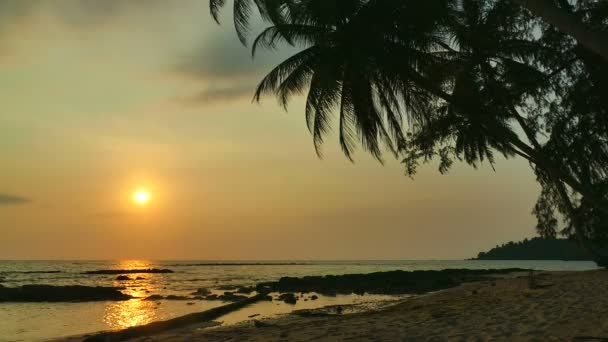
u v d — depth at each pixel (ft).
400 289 117.39
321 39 52.26
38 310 84.07
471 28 59.06
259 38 57.11
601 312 34.63
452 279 146.30
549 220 79.61
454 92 59.62
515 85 60.70
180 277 227.40
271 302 89.66
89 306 90.07
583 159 64.49
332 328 37.58
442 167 67.67
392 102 53.98
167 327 56.95
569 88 61.00
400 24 49.06
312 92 54.24
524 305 42.60
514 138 57.47
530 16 58.59
